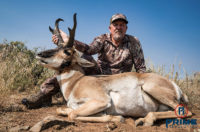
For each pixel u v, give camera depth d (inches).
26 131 56.8
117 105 72.6
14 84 114.7
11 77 118.4
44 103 91.6
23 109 84.1
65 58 77.2
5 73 120.7
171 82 78.4
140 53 96.2
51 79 90.1
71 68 79.0
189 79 143.6
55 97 109.1
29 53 140.8
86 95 71.0
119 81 74.7
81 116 68.2
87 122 67.3
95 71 94.9
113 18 91.5
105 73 95.7
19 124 62.8
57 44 81.9
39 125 57.7
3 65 126.3
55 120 59.9
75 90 74.7
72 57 78.3
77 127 61.8
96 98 69.5
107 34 95.7
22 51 149.2
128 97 72.6
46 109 87.7
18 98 98.8
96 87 72.4
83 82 75.2
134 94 73.0
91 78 76.2
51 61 77.3
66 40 85.0
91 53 91.7
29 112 80.3
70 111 74.3
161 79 76.0
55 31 83.7
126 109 72.9
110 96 73.4
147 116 68.3
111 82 74.7
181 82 122.6
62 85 79.0
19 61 132.4
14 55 140.6
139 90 74.0
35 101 87.3
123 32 92.4
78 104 72.9
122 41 94.9
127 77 75.5
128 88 73.4
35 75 126.3
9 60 136.7
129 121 69.9
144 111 74.3
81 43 86.6
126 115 75.3
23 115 74.0
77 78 77.5
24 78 121.0
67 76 78.3
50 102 94.0
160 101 72.7
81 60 79.4
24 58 136.3
